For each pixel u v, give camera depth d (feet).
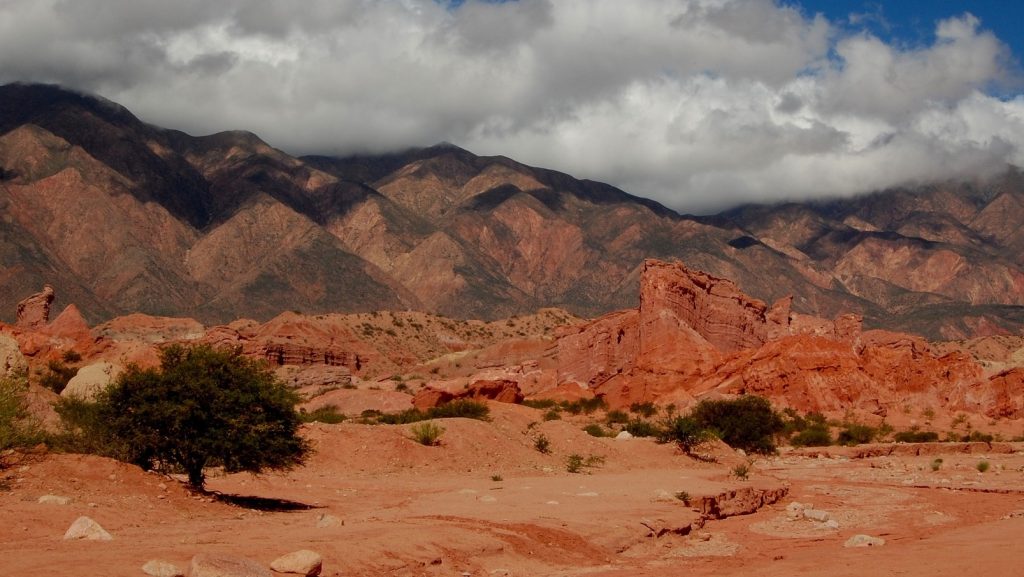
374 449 139.64
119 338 489.67
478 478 132.87
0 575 53.16
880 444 235.61
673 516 98.12
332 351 506.89
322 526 80.02
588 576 71.31
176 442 95.76
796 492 141.18
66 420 98.12
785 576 68.28
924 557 73.00
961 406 308.19
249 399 98.27
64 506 76.95
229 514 87.35
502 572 71.41
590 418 287.07
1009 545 76.69
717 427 210.38
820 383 298.97
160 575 55.36
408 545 71.67
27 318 412.16
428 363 528.63
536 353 512.63
